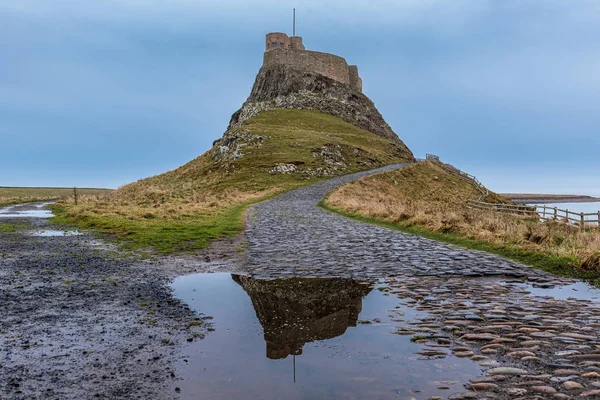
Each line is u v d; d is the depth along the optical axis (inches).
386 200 1566.2
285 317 258.4
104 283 355.3
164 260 469.4
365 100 5423.2
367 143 3959.2
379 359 189.8
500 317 251.1
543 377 167.9
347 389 160.4
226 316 261.4
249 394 157.6
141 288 338.6
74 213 1015.6
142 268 423.2
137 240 624.1
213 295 315.6
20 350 203.6
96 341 216.5
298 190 2000.5
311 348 204.5
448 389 159.5
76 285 346.9
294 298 305.1
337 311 270.8
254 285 348.5
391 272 393.4
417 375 172.4
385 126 5295.3
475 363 184.2
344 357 192.9
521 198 7337.6
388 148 4037.9
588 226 937.5
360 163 3031.5
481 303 285.9
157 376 174.4
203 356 195.8
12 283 350.9
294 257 479.2
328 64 5295.3
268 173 2507.4
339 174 2650.1
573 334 218.5
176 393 159.5
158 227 756.6
